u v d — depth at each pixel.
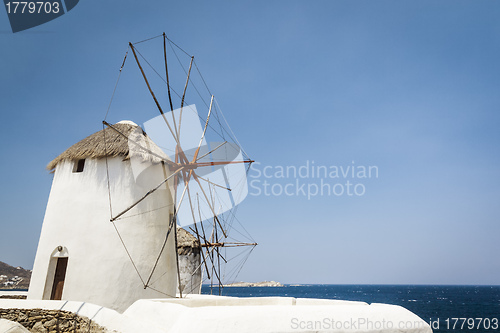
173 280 12.01
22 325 7.75
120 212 11.14
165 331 6.16
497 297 93.50
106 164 11.62
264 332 5.42
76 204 11.18
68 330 7.72
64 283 10.40
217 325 5.39
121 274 10.60
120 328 7.22
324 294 125.00
